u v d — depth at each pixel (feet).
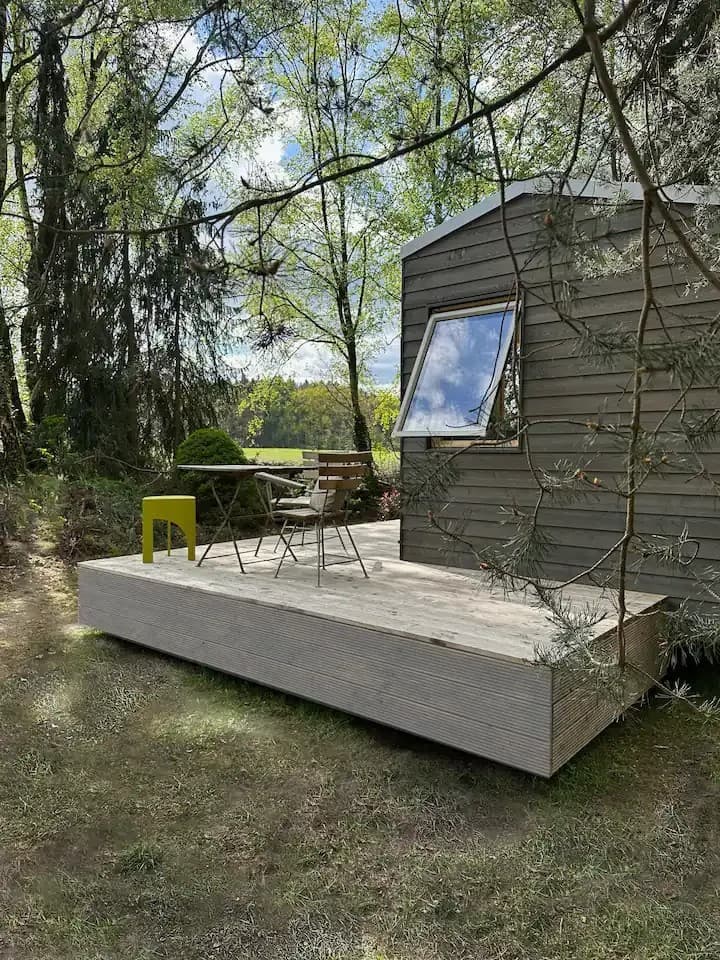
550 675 9.07
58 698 13.34
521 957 6.72
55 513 26.96
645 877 7.93
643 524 14.01
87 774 10.48
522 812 9.30
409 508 5.81
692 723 11.89
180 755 11.09
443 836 8.81
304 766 10.69
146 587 15.56
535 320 15.48
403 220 39.65
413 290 18.45
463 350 16.87
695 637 6.64
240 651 13.48
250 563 17.70
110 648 16.39
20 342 32.53
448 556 17.30
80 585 17.35
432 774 10.36
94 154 21.06
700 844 8.54
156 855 8.41
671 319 13.23
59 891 7.79
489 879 7.90
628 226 11.10
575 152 5.03
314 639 12.14
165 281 32.09
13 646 16.52
